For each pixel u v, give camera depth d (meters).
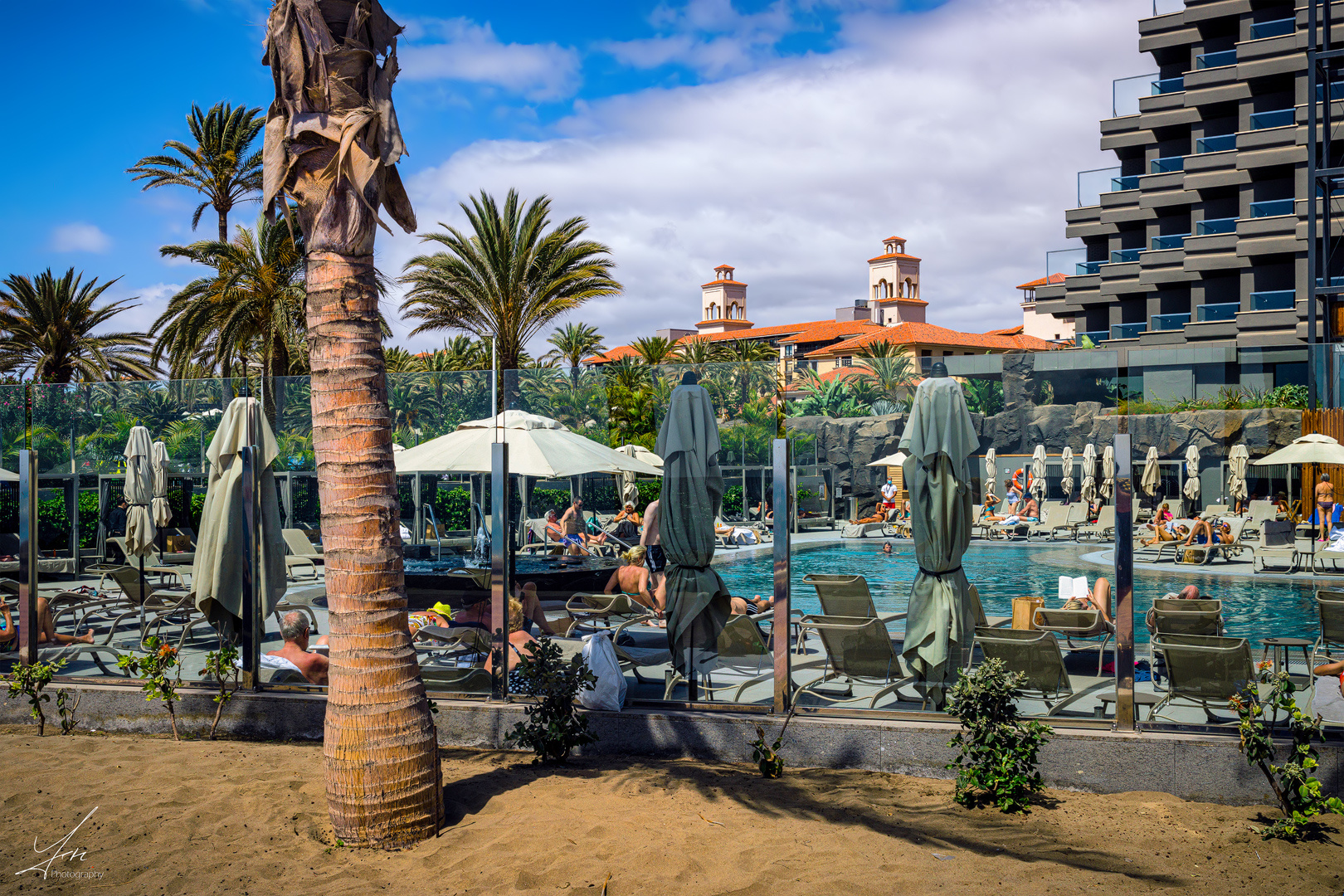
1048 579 6.27
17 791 5.79
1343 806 5.08
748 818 5.32
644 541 7.10
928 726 6.18
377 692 4.98
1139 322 40.50
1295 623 6.02
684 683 6.90
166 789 5.82
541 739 6.37
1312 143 28.44
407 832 4.96
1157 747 5.75
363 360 5.07
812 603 6.65
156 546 8.11
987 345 76.62
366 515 5.02
